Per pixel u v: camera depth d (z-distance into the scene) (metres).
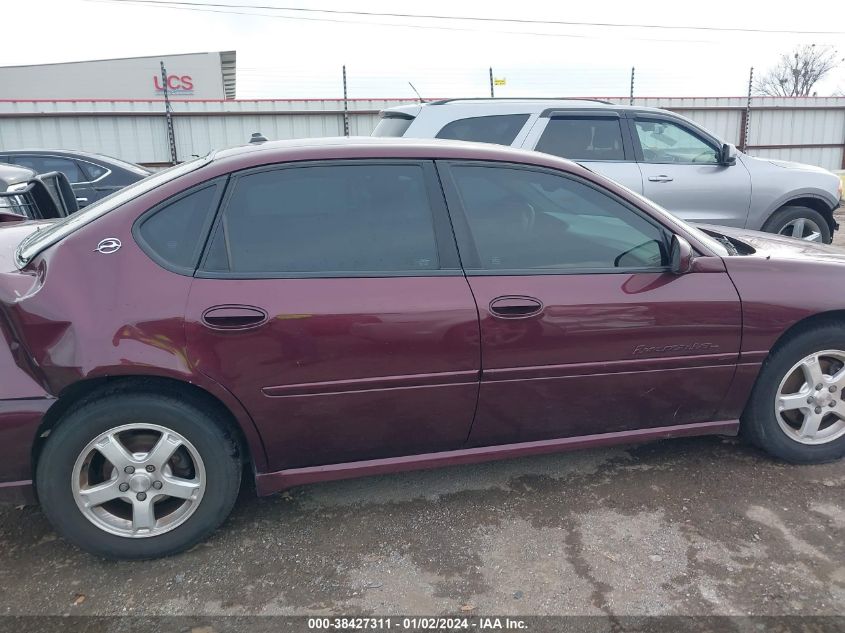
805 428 3.28
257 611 2.36
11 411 2.39
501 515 2.93
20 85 26.03
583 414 3.00
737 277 3.04
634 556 2.63
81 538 2.56
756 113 19.12
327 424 2.69
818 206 6.88
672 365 2.99
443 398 2.77
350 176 2.78
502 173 2.94
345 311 2.60
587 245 2.96
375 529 2.84
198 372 2.48
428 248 2.77
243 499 3.09
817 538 2.73
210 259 2.57
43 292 2.40
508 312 2.74
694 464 3.35
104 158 7.98
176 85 24.83
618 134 6.32
